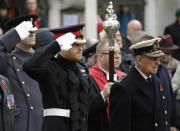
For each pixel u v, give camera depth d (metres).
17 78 18.88
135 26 27.09
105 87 18.08
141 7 37.03
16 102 18.75
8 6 27.92
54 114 17.14
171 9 37.84
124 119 17.36
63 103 17.20
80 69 17.86
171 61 24.69
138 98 17.52
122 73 19.75
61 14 34.69
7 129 16.75
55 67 17.27
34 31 19.02
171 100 21.59
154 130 17.55
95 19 32.69
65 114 17.19
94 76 19.22
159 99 17.69
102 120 18.20
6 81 17.00
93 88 19.03
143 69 17.67
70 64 17.42
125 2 36.03
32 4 28.88
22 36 18.14
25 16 19.12
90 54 22.12
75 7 34.56
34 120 18.88
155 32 37.56
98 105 18.05
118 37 21.62
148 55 17.58
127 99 17.41
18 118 18.69
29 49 19.20
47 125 17.14
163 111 17.78
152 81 17.77
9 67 18.83
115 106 17.44
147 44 17.58
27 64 16.81
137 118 17.50
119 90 17.45
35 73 16.83
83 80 17.58
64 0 34.56
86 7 32.69
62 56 17.38
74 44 17.33
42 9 33.91
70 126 17.22
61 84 17.23
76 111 17.27
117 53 19.39
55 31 17.61
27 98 18.88
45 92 17.17
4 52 18.62
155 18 37.56
